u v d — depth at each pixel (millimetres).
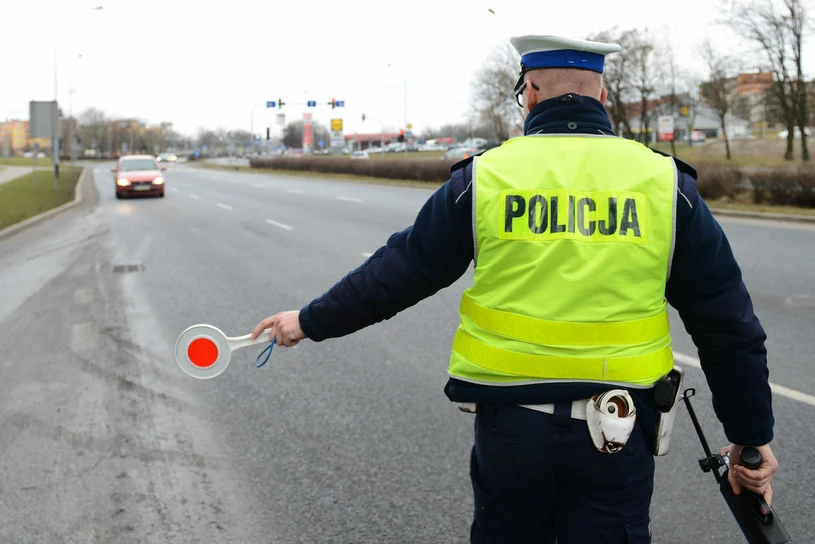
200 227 17203
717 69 50000
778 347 6324
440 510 3707
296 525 3596
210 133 184500
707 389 5305
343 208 21531
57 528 3598
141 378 5910
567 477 1837
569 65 1910
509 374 1825
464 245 1935
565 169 1851
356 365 6109
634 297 1801
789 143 45750
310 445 4512
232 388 5594
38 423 4953
